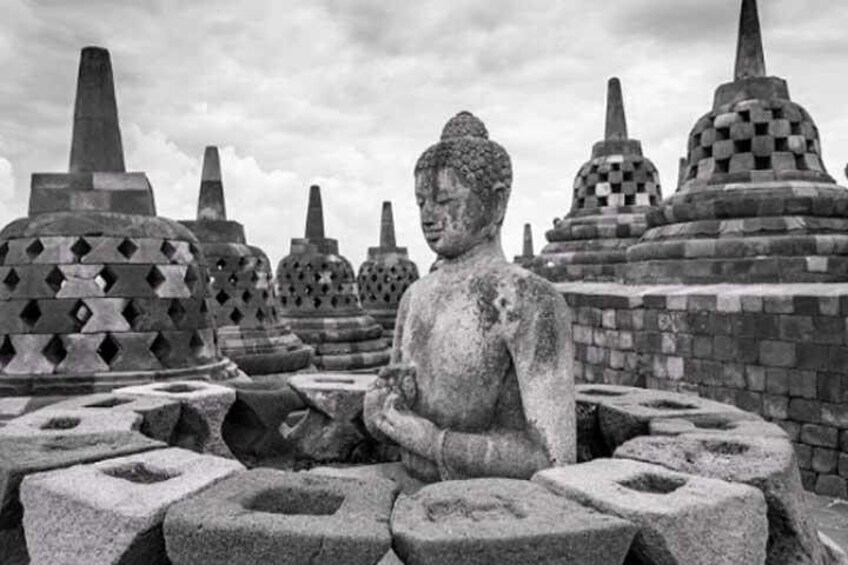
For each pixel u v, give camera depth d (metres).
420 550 2.03
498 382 3.19
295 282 14.91
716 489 2.43
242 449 4.85
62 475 2.62
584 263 14.08
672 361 8.81
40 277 6.19
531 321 3.11
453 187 3.36
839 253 8.41
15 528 2.79
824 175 9.52
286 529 2.08
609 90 15.16
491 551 2.02
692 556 2.20
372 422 3.34
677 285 9.36
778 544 2.76
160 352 6.59
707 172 9.89
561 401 3.04
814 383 7.09
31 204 6.71
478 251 3.47
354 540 2.04
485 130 3.57
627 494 2.37
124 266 6.36
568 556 2.06
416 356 3.43
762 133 9.59
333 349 14.45
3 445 3.03
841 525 5.95
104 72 7.03
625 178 14.70
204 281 7.20
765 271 8.58
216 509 2.24
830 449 6.93
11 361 6.12
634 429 3.70
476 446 3.00
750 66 9.93
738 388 7.88
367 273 19.86
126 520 2.23
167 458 2.85
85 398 4.12
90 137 6.91
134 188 6.89
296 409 5.05
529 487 2.51
